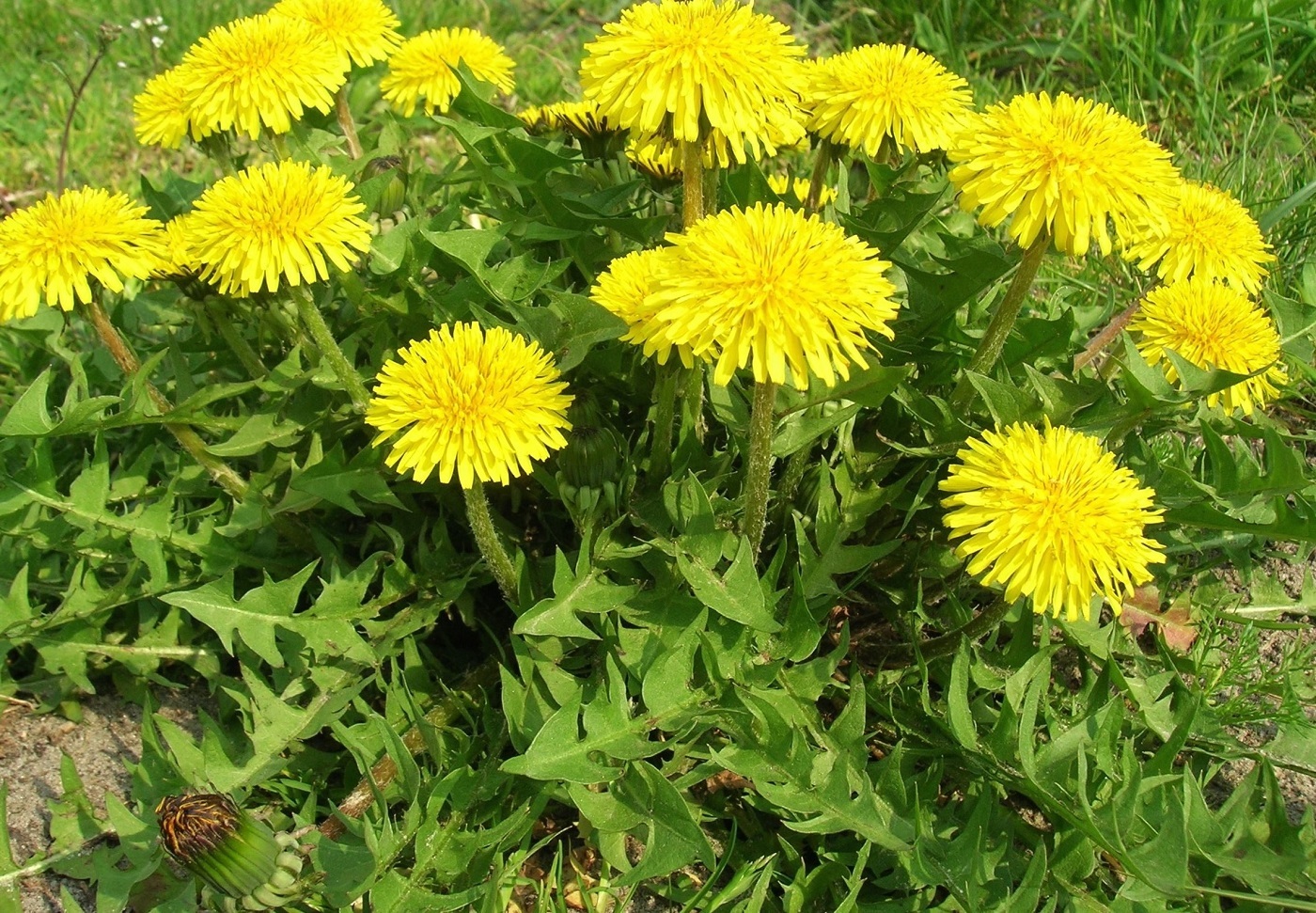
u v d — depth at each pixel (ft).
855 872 0.65
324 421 0.89
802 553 0.77
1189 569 0.90
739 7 0.72
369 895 0.71
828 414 0.78
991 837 0.71
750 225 0.60
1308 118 1.54
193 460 0.94
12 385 1.11
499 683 0.84
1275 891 0.68
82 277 0.77
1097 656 0.77
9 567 0.92
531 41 1.91
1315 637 0.93
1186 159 1.48
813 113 0.90
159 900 0.73
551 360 0.69
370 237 0.86
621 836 0.72
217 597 0.75
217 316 0.86
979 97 1.64
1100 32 1.65
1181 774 0.71
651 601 0.78
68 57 1.78
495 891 0.66
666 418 0.79
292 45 0.84
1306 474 0.82
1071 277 1.27
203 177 1.55
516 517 0.95
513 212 0.92
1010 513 0.61
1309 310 0.92
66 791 0.77
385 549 0.93
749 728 0.70
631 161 0.99
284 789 0.77
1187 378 0.73
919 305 0.87
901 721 0.78
